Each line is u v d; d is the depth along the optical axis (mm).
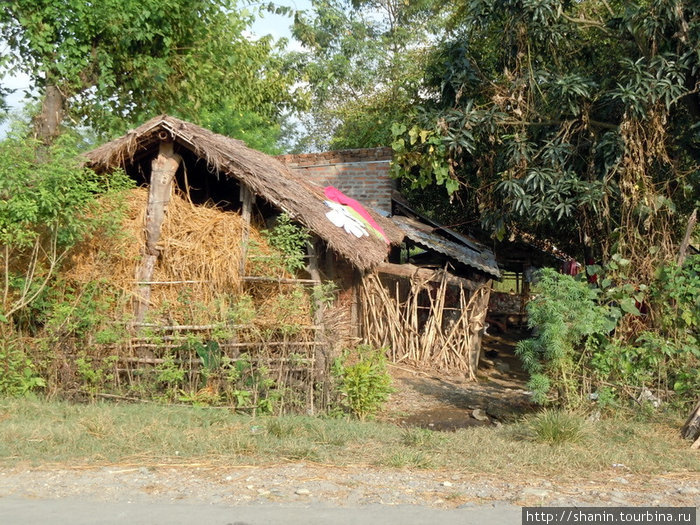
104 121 15656
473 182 15688
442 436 7699
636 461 6961
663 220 11219
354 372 9562
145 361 9281
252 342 9414
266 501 5324
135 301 9500
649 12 11922
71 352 9422
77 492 5500
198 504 5230
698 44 11484
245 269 9742
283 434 7535
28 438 6945
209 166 10367
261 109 24719
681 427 8234
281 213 10273
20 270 9695
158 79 15312
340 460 6656
